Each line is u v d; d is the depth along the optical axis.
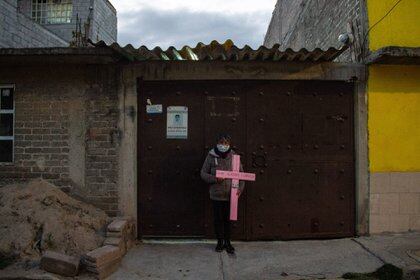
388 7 6.48
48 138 6.50
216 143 6.29
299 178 6.47
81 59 6.21
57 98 6.50
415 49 5.89
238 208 6.40
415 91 6.49
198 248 6.08
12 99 6.65
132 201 6.38
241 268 5.34
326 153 6.50
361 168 6.43
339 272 5.14
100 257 4.98
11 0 9.16
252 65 6.41
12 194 5.91
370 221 6.42
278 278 5.00
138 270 5.30
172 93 6.46
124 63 6.43
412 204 6.46
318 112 6.50
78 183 6.45
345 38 6.86
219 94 6.45
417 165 6.47
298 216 6.45
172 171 6.44
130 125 6.41
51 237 5.41
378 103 6.46
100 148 6.44
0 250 5.22
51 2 13.79
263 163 6.44
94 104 6.46
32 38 10.11
